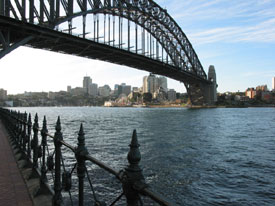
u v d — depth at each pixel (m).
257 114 112.56
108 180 12.24
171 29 84.69
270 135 36.16
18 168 6.85
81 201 3.17
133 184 2.08
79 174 3.20
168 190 11.94
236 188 12.36
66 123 58.38
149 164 16.75
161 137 31.66
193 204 10.45
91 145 24.31
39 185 4.96
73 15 38.84
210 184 12.86
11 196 4.78
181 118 77.19
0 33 28.08
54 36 35.19
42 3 32.91
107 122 61.84
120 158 18.03
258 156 20.17
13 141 10.92
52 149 20.05
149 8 70.00
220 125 53.41
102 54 52.12
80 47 43.72
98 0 46.91
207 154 20.66
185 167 16.12
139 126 49.16
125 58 55.97
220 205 10.40
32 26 30.69
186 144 26.08
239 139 31.42
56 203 4.00
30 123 7.07
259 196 11.34
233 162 17.88
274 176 14.40
